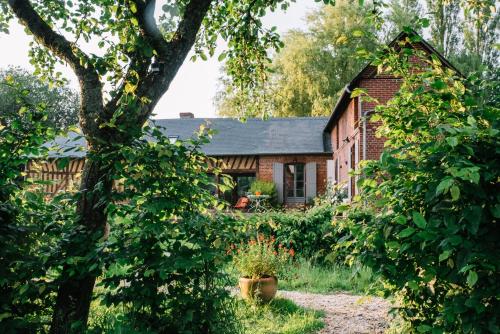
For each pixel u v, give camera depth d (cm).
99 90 404
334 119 2117
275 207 2200
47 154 391
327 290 823
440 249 258
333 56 2880
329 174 2288
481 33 2736
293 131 2572
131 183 339
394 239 284
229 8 602
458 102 281
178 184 355
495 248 240
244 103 675
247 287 633
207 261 372
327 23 2820
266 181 2384
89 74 402
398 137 342
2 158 348
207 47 620
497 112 253
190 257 341
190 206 373
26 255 363
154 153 356
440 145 246
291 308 635
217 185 405
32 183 387
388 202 284
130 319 356
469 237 241
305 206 2252
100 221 394
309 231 1027
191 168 385
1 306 355
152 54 396
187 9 445
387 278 287
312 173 2405
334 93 2828
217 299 367
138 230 361
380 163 272
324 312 639
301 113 3019
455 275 250
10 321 355
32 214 387
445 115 274
